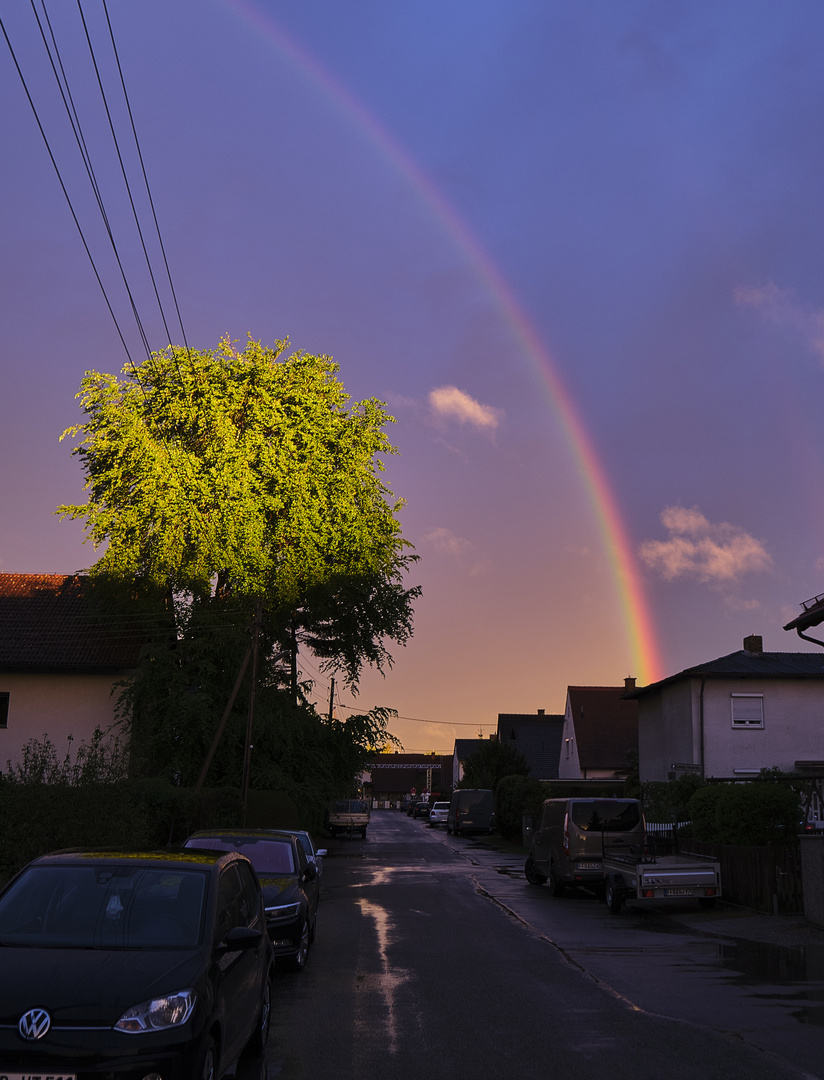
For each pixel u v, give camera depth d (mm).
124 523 32062
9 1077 4992
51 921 6137
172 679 32719
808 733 37188
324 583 34906
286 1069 7004
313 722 36812
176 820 28562
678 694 38938
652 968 11531
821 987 10273
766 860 16797
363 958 12281
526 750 79438
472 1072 6922
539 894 21828
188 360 33594
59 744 34250
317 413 34406
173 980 5508
